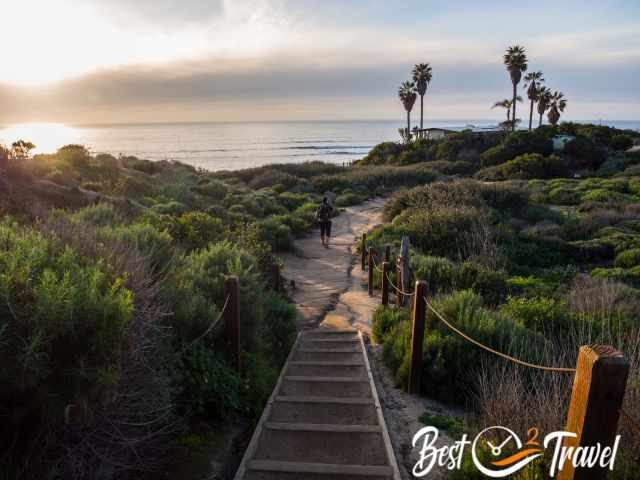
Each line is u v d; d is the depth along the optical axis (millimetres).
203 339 4848
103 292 3066
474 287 10891
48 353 2504
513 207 22422
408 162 58406
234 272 6078
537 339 6254
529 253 16234
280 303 7992
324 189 36312
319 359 6797
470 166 50156
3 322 2402
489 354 5594
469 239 16016
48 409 2477
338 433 4395
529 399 4031
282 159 156875
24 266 2869
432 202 20891
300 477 3666
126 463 3096
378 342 7582
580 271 15398
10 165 13891
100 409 2781
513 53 72188
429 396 5438
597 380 2104
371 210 27875
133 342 3043
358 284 12578
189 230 10367
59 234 4086
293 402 5098
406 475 3787
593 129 57062
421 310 5250
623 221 20641
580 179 39000
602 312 8180
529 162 41219
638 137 59719
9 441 2582
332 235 20484
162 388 3424
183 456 3596
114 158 27484
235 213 20297
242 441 4246
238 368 5016
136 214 13094
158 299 4133
